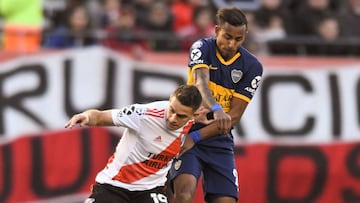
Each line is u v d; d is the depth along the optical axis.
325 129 36.81
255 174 35.88
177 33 37.72
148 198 22.98
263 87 36.25
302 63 36.78
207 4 40.22
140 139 22.53
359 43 38.19
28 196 33.47
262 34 38.84
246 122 35.94
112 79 34.50
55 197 33.78
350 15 40.62
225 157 24.69
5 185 33.25
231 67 23.97
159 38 36.19
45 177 33.69
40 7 38.59
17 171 33.34
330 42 37.81
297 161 36.41
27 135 33.53
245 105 24.31
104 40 35.69
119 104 34.50
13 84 33.47
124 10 37.38
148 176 22.98
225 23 23.02
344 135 37.00
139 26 37.59
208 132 24.17
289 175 36.28
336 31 39.50
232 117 24.25
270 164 36.09
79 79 34.12
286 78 36.53
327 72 37.00
